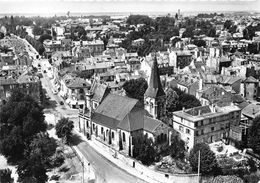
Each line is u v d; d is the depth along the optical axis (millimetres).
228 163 127438
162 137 139125
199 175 121438
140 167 130125
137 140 136625
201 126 141250
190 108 160000
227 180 115625
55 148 146750
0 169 125312
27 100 164250
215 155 130125
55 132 166000
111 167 134125
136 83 199125
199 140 142375
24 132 147625
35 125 153625
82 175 129125
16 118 154000
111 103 156375
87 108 167125
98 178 125625
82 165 136500
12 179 117312
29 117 152250
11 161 145000
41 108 169125
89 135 161625
